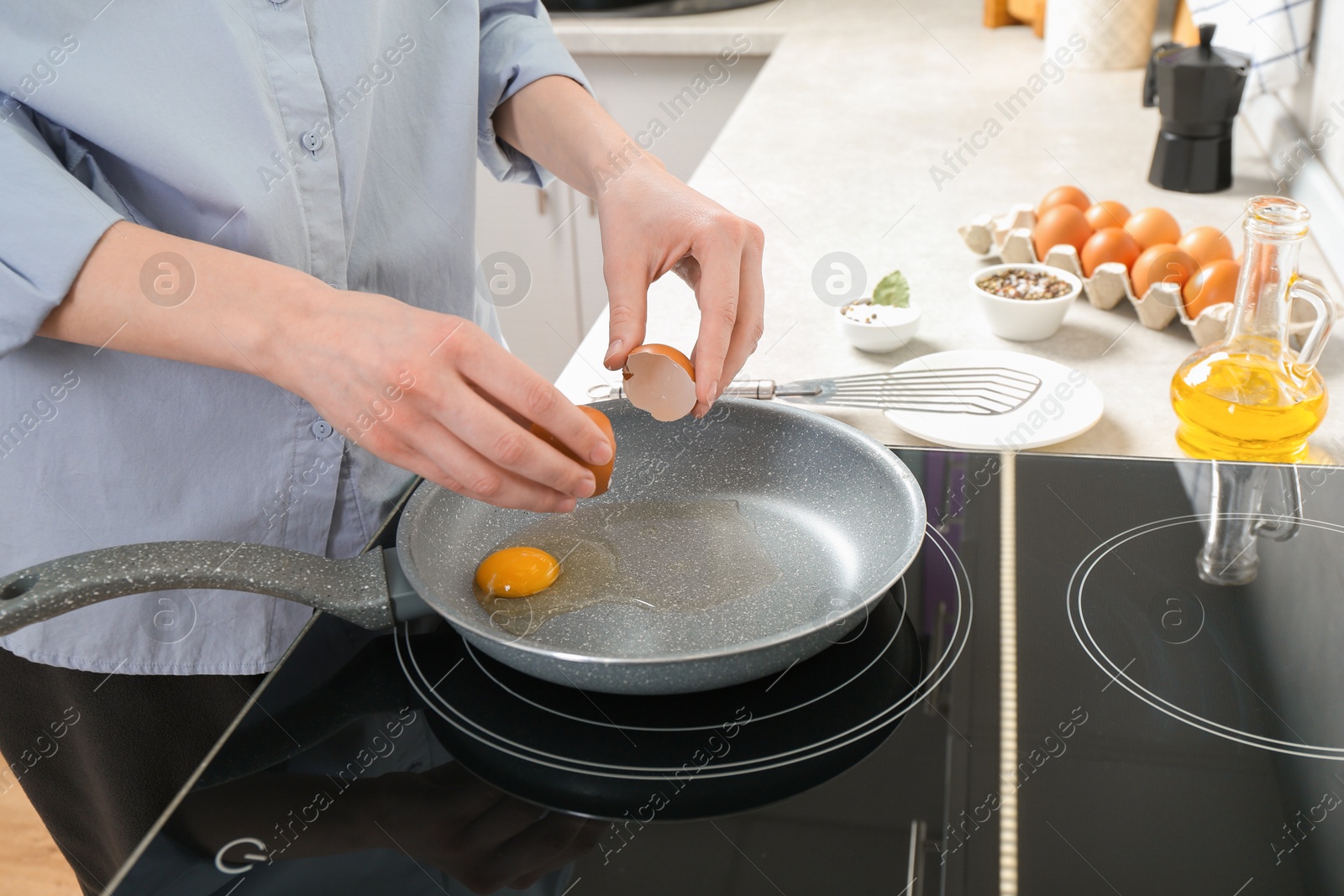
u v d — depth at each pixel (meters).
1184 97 1.19
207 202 0.64
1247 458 0.72
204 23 0.61
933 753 0.49
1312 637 0.56
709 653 0.48
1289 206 0.68
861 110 1.64
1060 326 0.99
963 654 0.56
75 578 0.50
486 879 0.43
